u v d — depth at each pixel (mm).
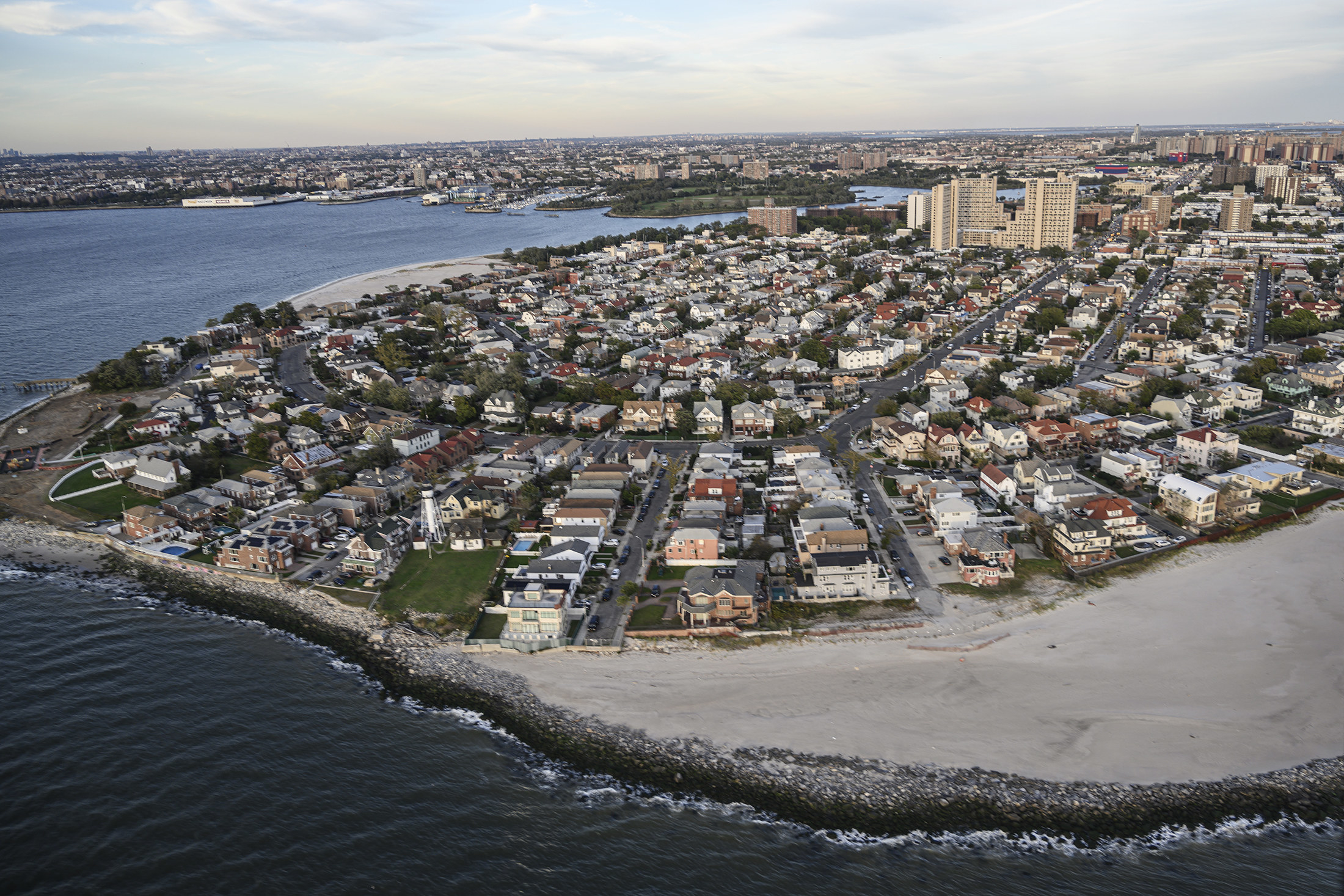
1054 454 195375
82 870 89938
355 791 100812
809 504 167500
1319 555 149125
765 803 98250
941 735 108125
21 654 129125
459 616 135875
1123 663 121750
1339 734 106812
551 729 110750
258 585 148500
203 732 111188
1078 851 91375
